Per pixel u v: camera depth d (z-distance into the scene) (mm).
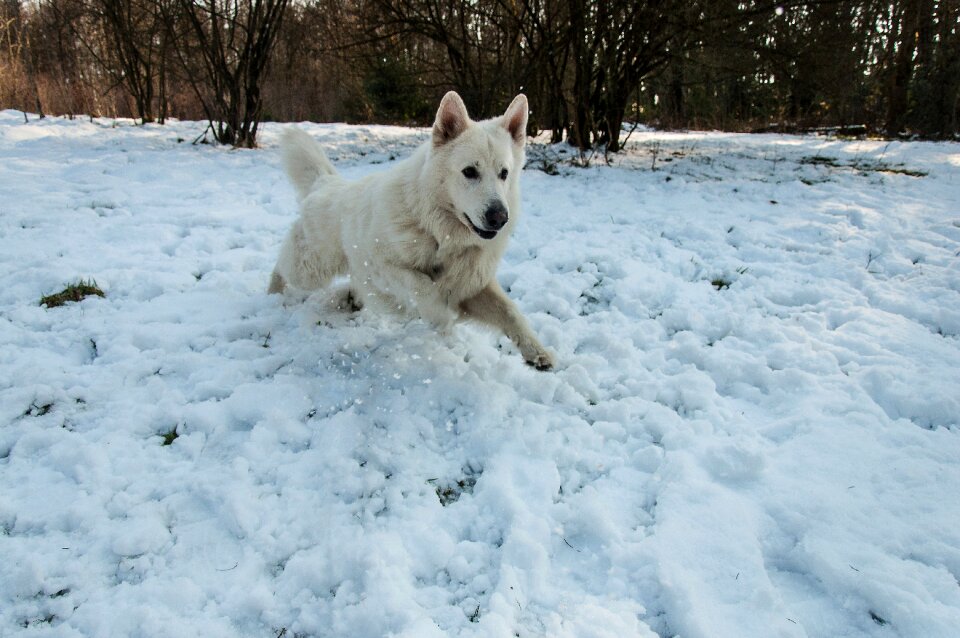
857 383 3254
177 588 2031
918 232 5828
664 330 4090
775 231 6039
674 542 2215
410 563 2174
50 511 2355
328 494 2500
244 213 6449
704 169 9398
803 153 11492
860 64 16344
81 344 3646
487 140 3248
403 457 2744
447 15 12156
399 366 3496
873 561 2109
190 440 2795
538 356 3461
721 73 11742
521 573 2129
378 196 3535
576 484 2631
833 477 2545
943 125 16750
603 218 6527
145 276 4648
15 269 4617
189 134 12258
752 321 4070
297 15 17094
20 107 15414
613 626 1899
